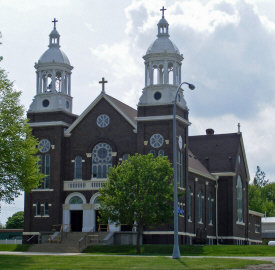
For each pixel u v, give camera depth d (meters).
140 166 57.72
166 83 68.19
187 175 70.38
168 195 56.47
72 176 70.69
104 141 70.12
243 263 38.03
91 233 65.38
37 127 71.88
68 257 45.56
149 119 67.31
